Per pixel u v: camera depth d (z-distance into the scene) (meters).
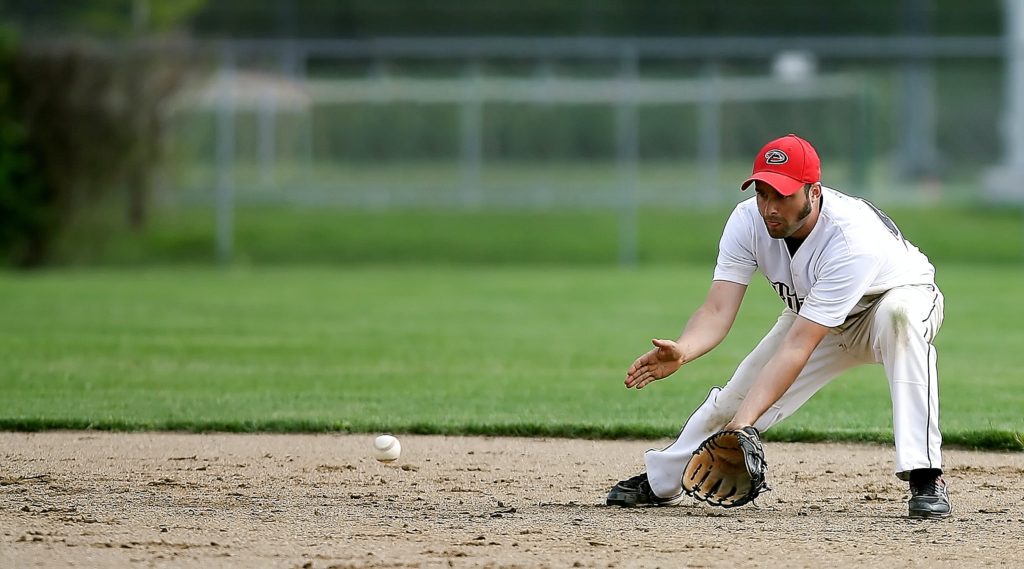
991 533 19.88
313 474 25.27
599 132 108.25
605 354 44.59
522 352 45.00
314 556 18.16
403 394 35.81
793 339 20.23
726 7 149.62
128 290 67.19
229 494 23.14
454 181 103.25
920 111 115.44
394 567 17.55
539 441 29.47
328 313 57.34
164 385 37.09
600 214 102.00
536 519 20.91
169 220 89.00
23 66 80.50
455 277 76.88
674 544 18.98
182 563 17.77
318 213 98.88
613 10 148.50
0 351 43.78
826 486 24.33
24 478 24.47
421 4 145.75
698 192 99.88
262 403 34.03
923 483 20.95
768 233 20.48
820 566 17.73
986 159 114.25
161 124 83.81
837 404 34.66
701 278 76.38
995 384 37.41
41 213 81.88
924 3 136.75
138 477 24.77
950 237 93.88
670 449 21.81
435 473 25.50
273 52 85.94
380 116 101.44
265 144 96.06
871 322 20.92
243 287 69.62
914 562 17.98
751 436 19.81
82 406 33.16
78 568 17.45
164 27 103.56
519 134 105.06
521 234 96.38
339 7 141.38
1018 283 71.88
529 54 85.81
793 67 109.06
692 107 109.50
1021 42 104.44
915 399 20.50
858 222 20.28
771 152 19.77
